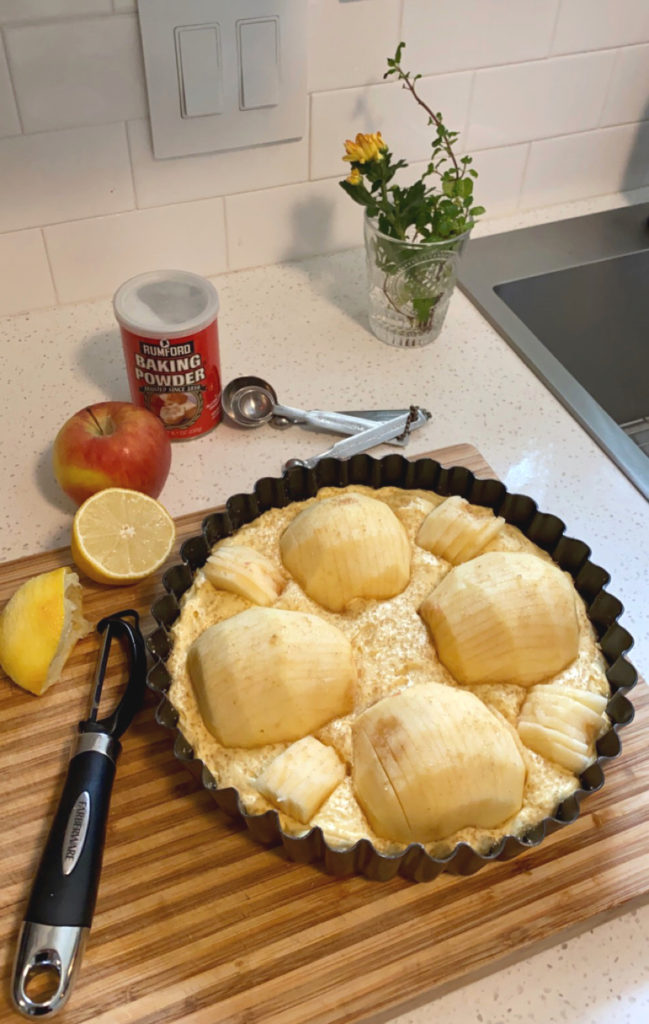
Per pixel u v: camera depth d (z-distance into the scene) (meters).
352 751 0.51
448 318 0.90
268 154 0.84
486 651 0.53
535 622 0.53
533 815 0.49
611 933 0.50
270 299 0.90
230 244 0.90
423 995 0.47
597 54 0.90
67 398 0.79
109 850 0.51
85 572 0.63
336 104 0.83
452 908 0.49
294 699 0.50
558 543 0.61
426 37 0.82
